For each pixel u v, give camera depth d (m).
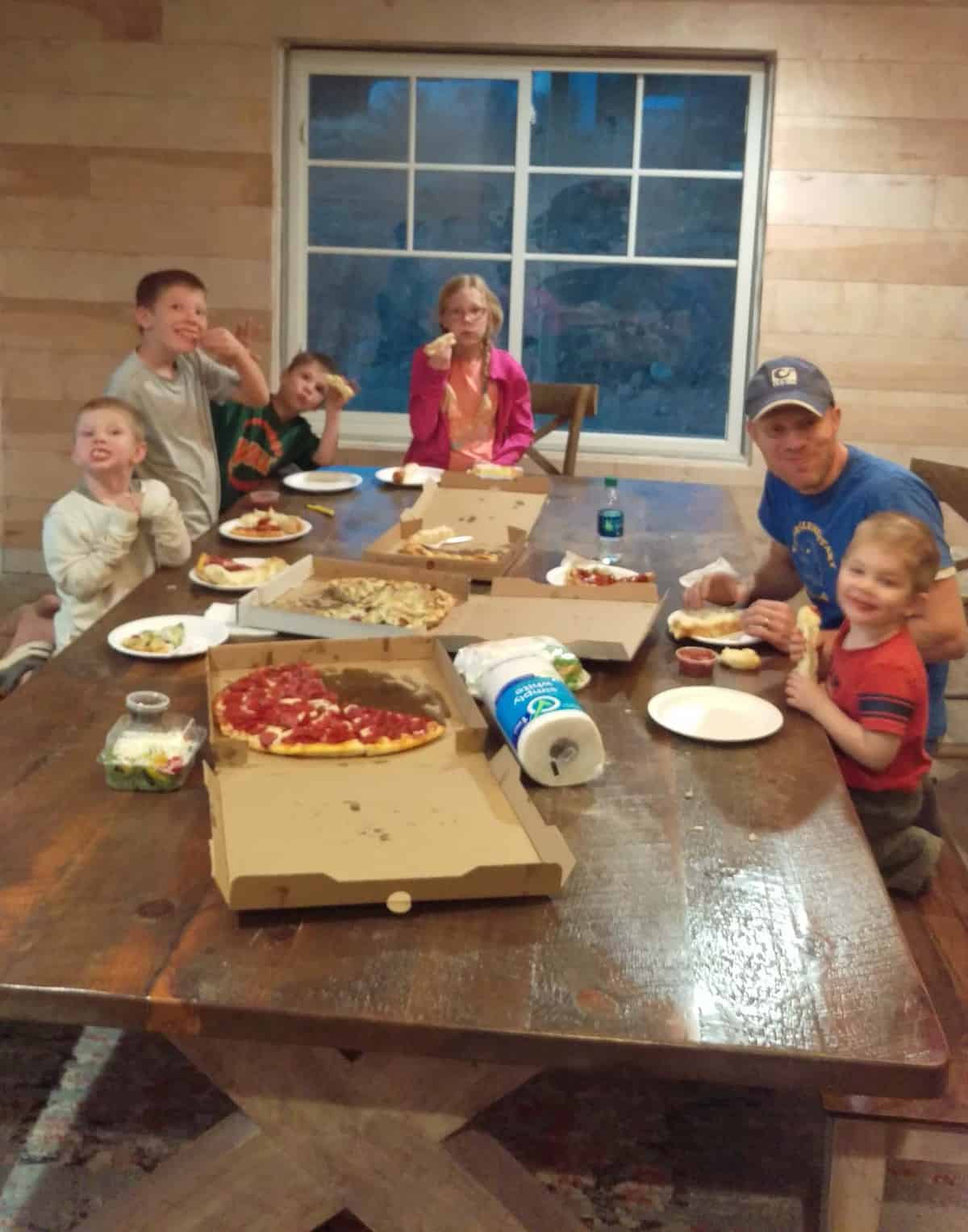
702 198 4.61
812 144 4.33
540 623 2.06
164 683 1.89
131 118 4.49
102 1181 1.90
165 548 2.57
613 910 1.30
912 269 4.41
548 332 4.84
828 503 2.20
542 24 4.32
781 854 1.43
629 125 4.57
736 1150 2.01
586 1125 2.05
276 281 4.65
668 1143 2.02
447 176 4.66
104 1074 2.14
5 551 4.93
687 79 4.50
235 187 4.52
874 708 1.78
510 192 4.66
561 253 4.73
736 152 4.55
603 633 2.02
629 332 4.80
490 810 1.44
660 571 2.62
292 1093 1.28
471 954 1.22
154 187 4.54
